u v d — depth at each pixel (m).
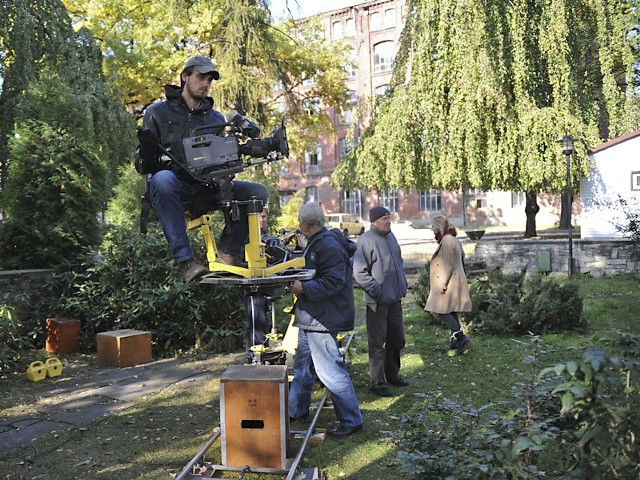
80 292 7.88
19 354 7.20
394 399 5.30
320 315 4.39
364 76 42.59
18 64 13.02
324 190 44.62
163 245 7.92
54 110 8.76
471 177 15.54
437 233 6.96
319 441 4.23
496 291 8.34
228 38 17.56
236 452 3.73
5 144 12.45
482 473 2.29
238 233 3.75
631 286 11.79
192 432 4.60
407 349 7.23
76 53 14.18
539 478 2.87
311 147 25.25
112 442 4.43
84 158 8.80
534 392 2.83
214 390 5.78
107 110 14.05
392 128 16.50
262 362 5.11
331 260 4.28
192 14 19.55
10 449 4.32
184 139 3.33
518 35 15.63
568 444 2.55
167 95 3.54
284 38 22.44
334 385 4.40
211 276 3.43
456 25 15.48
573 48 16.14
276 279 3.37
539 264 14.47
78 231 8.53
